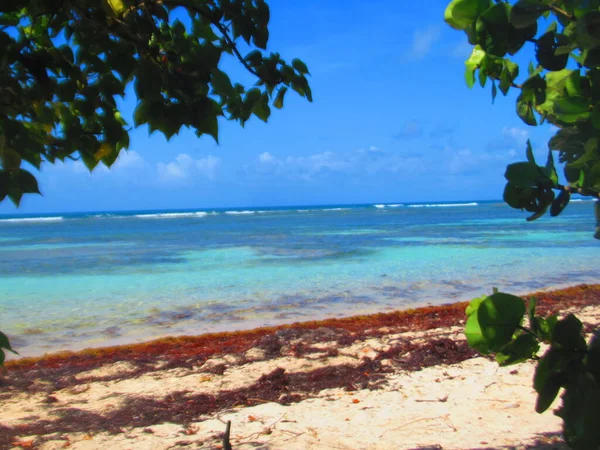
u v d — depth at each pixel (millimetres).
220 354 7309
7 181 1774
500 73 1413
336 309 10828
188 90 1680
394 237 29547
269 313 10570
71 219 96625
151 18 1735
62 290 13656
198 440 4430
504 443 3896
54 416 5164
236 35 1894
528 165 1138
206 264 18469
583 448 1151
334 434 4348
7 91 1814
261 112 2072
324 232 36062
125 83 1935
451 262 17578
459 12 1119
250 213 108812
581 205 89375
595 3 982
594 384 1153
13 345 8562
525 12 1035
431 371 5898
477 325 1286
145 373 6602
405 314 9570
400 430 4320
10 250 26875
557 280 13797
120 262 19781
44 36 1937
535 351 1238
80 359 7453
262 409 5121
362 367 6242
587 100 1109
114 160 2062
